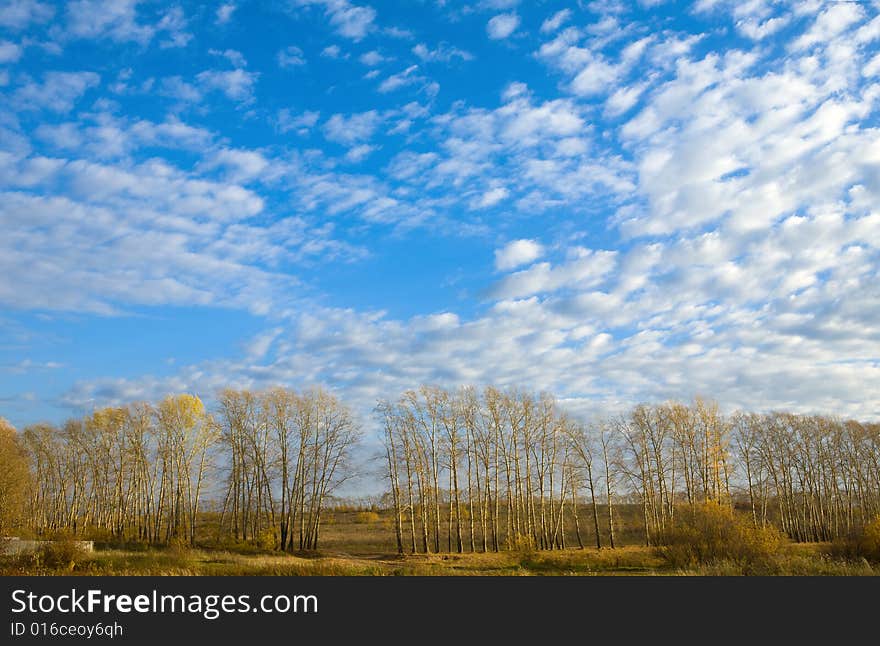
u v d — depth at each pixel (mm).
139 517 67750
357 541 72062
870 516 64188
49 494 76312
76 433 72125
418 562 50219
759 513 69062
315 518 64000
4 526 43594
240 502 62562
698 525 37969
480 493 61500
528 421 61938
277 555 54156
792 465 68062
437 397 60844
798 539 66562
